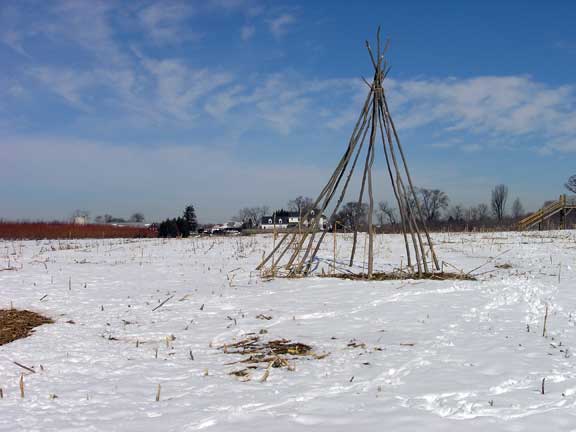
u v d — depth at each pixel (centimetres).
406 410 474
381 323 838
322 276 1355
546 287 1112
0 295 1130
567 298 995
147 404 507
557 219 4134
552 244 2312
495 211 7669
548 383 545
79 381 584
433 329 789
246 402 504
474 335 749
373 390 534
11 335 820
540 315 874
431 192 7806
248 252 2097
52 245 2523
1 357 684
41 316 957
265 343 739
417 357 642
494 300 988
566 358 633
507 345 692
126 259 1897
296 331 800
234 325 848
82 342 762
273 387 550
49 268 1579
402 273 1365
